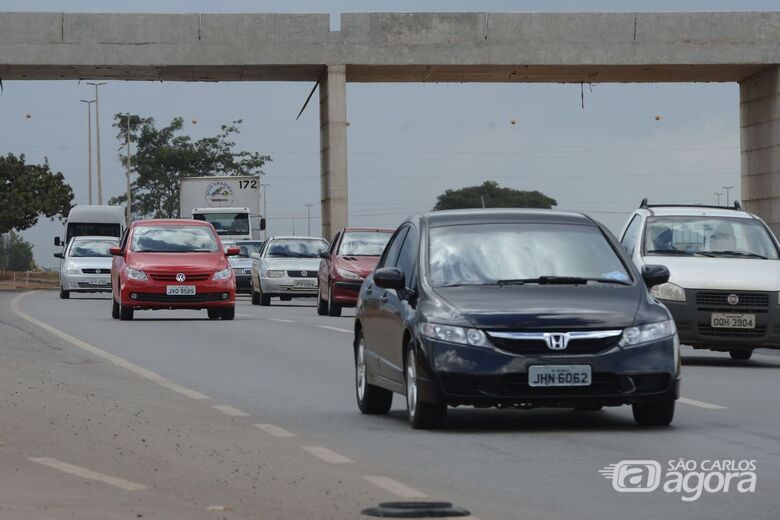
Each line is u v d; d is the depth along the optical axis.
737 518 18.30
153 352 48.16
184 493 20.06
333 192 119.75
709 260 45.12
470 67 121.94
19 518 18.06
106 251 112.12
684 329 43.69
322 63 119.69
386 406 30.59
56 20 118.75
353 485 20.81
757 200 126.50
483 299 27.05
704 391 35.19
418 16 120.25
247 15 119.31
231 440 25.98
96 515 18.30
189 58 119.31
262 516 18.22
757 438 26.02
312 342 53.53
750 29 120.94
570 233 29.36
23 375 38.50
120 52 119.06
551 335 26.36
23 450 24.42
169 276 68.06
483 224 29.47
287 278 95.19
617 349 26.44
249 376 39.69
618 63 120.94
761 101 125.50
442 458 23.69
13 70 122.00
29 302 98.69
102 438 26.06
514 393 26.30
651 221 47.03
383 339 29.31
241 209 145.38
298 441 25.89
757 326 43.66
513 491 20.31
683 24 121.00
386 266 31.00
